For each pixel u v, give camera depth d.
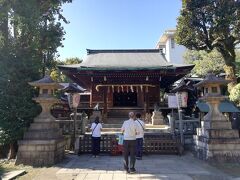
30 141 9.76
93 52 29.17
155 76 23.00
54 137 10.05
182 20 20.88
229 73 19.89
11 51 11.47
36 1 12.05
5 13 11.14
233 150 9.99
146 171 8.59
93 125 12.06
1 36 11.73
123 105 25.48
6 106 10.90
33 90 11.69
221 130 10.22
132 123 8.55
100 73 22.45
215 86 10.95
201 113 14.29
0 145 11.45
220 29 19.00
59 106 18.89
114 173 8.30
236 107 15.41
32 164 9.58
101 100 23.41
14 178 7.73
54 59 13.48
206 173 8.24
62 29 12.93
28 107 11.11
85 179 7.52
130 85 23.39
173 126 14.21
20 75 11.38
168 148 12.84
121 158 11.49
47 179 7.60
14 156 11.08
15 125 10.82
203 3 19.56
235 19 18.73
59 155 10.53
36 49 12.20
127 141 8.39
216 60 26.80
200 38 20.83
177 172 8.41
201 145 10.95
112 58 26.33
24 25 11.58
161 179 7.47
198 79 23.72
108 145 13.06
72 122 14.10
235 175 8.09
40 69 12.69
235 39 19.55
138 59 26.00
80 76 22.97
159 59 26.12
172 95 13.68
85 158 11.48
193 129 14.17
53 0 12.73
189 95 20.12
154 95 23.52
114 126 19.66
